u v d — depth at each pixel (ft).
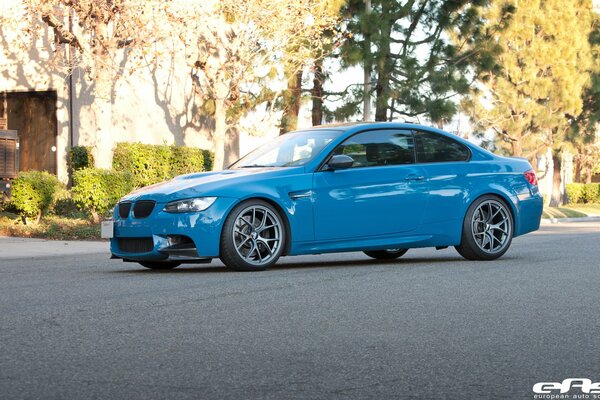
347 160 31.96
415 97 84.89
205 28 73.67
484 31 92.94
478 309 21.85
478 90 94.94
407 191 33.60
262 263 31.01
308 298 23.73
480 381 14.24
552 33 127.85
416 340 17.78
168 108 85.30
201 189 30.68
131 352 16.53
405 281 27.55
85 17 61.00
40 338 17.93
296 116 84.79
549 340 17.76
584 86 139.13
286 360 15.84
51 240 50.55
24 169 77.82
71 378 14.39
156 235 30.60
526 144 135.33
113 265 35.06
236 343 17.44
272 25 70.08
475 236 35.06
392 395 13.33
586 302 23.04
